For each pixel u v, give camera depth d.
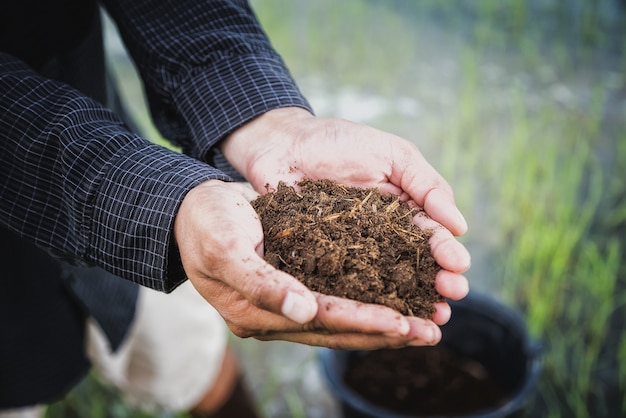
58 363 0.80
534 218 1.20
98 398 1.07
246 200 0.54
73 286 0.73
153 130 1.51
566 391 1.01
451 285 0.53
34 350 0.78
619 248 1.21
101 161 0.52
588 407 0.99
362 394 0.93
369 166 0.60
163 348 0.88
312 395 1.05
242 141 0.62
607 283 1.08
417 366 0.96
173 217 0.50
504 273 1.17
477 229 1.26
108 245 0.52
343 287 0.52
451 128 1.50
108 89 0.77
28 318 0.76
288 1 2.17
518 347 0.91
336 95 1.68
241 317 0.51
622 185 1.34
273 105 0.62
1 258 0.72
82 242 0.54
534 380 0.85
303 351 1.12
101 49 0.73
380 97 1.66
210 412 1.01
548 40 1.87
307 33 1.98
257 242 0.52
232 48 0.63
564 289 1.14
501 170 1.39
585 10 1.97
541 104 1.60
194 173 0.52
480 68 1.77
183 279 0.54
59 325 0.79
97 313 0.77
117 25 0.66
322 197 0.58
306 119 0.62
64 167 0.52
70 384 0.83
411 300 0.53
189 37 0.63
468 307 0.95
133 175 0.52
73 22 0.68
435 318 0.53
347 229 0.56
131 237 0.51
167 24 0.64
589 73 1.72
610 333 1.09
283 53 1.85
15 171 0.54
